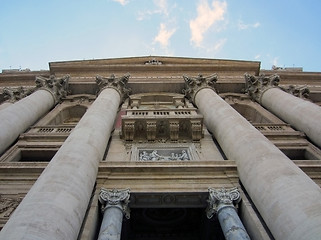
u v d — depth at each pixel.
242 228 8.34
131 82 22.69
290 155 14.89
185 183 10.34
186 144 14.19
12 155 13.44
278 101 18.50
